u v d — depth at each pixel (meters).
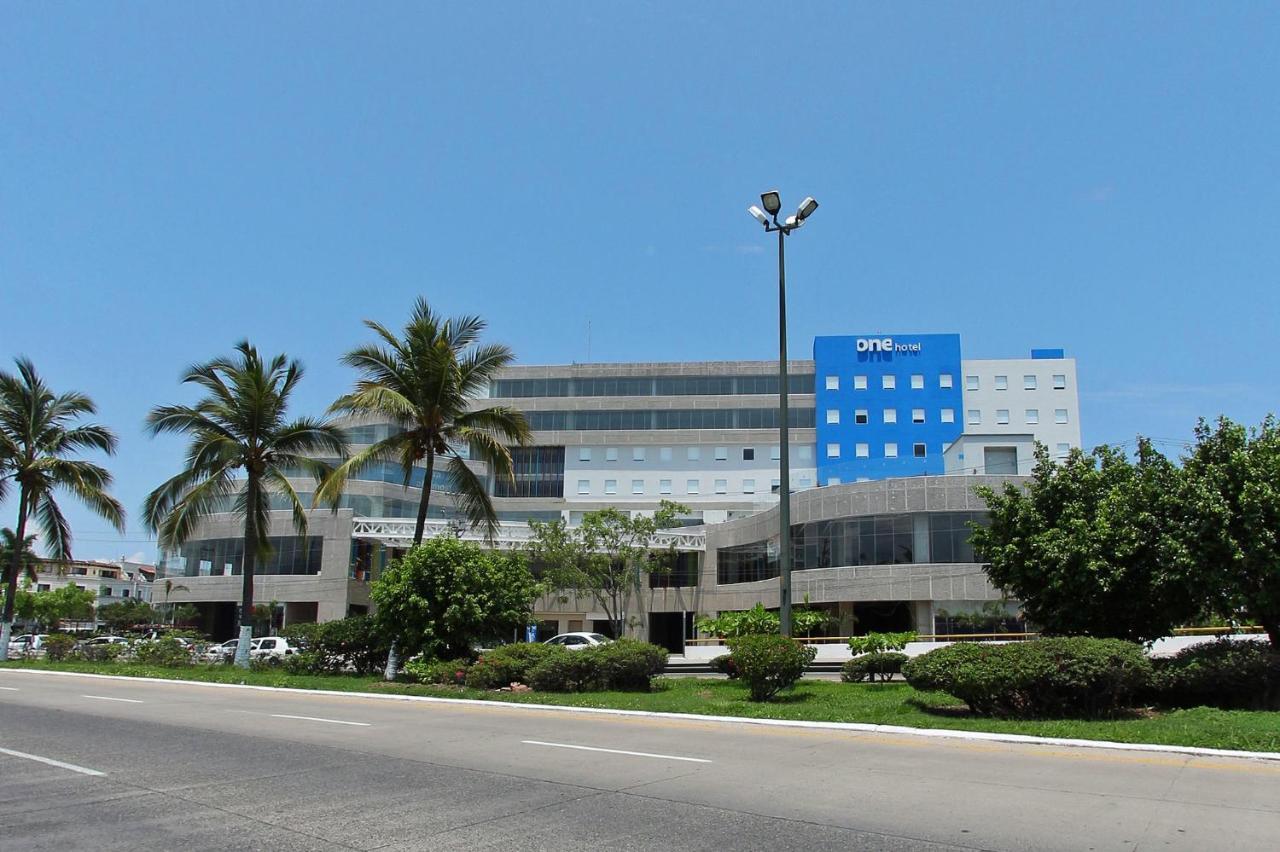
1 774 10.30
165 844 7.13
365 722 15.79
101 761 11.27
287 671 27.97
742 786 9.51
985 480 41.66
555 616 58.94
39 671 32.12
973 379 71.88
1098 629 18.20
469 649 24.86
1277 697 15.24
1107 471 19.30
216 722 15.73
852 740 13.18
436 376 27.52
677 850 6.92
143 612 84.00
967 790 9.18
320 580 57.94
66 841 7.23
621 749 12.34
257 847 7.04
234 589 59.34
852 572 43.38
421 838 7.31
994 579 20.17
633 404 71.81
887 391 70.50
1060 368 71.69
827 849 6.93
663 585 58.28
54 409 37.09
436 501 67.12
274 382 31.30
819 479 69.00
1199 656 16.23
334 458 62.34
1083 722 13.52
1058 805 8.41
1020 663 14.17
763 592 51.91
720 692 21.02
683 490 70.06
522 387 73.12
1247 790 9.02
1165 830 7.43
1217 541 16.22
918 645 38.50
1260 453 16.66
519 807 8.49
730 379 71.69
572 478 71.06
